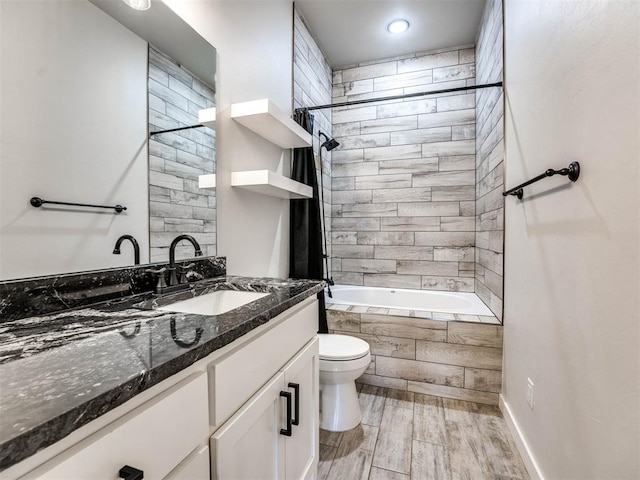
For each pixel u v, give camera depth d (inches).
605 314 32.5
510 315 68.2
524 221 58.5
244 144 65.6
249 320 29.6
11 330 26.6
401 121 119.7
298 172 85.2
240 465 29.0
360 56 119.2
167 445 21.1
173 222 48.4
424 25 101.0
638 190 27.7
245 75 66.2
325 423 66.8
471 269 112.3
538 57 52.0
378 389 83.8
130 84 41.7
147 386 18.8
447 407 75.1
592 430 34.9
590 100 35.6
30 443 13.1
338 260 127.0
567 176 41.0
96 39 37.5
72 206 34.6
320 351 66.8
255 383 32.4
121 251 40.3
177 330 26.5
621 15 30.0
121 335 25.2
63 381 17.5
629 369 28.7
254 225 69.9
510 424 65.5
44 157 32.0
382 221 122.5
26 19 30.5
